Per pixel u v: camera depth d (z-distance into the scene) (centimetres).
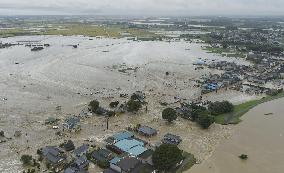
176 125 15400
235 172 11431
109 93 19938
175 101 18712
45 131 14288
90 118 15838
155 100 18838
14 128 14512
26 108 17000
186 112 16488
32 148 12706
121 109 16988
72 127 14488
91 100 18475
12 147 12738
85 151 12394
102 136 13962
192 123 15700
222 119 16238
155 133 14275
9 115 15988
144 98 19025
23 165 11394
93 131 14438
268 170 11594
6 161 11669
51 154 11838
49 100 18325
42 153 12162
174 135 13900
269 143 13712
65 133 14112
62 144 12912
